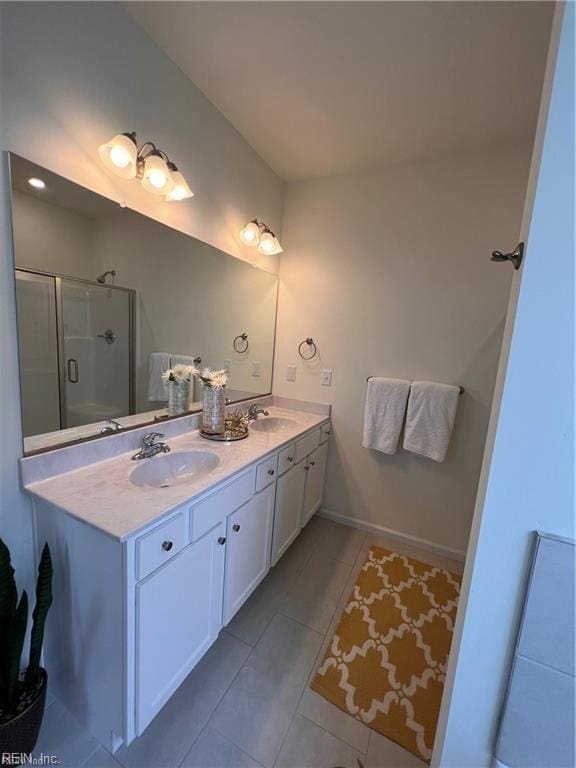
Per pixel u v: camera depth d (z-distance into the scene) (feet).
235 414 6.36
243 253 6.66
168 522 3.25
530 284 1.78
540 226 1.74
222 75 4.70
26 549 3.55
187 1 3.62
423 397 6.54
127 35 3.88
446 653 4.67
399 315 6.89
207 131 5.32
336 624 5.06
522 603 1.97
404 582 6.07
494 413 2.17
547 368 1.78
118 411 4.58
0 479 3.29
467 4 3.42
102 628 3.15
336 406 7.73
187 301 5.53
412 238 6.63
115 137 3.66
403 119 5.32
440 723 2.64
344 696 4.01
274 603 5.40
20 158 3.12
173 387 5.44
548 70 1.87
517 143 5.73
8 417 3.30
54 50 3.24
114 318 4.37
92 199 3.84
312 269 7.63
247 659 4.42
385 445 6.94
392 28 3.75
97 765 3.26
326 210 7.36
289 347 8.09
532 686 2.01
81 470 3.97
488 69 4.22
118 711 3.16
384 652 4.63
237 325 6.82
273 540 5.69
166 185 4.31
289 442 5.81
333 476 7.97
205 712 3.75
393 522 7.48
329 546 7.04
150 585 3.11
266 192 7.07
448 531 7.01
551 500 1.84
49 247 3.50
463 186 6.16
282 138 6.04
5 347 3.23
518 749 2.10
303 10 3.62
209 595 4.04
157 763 3.30
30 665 3.24
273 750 3.45
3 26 2.87
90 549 3.10
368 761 3.40
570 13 1.59
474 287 6.25
